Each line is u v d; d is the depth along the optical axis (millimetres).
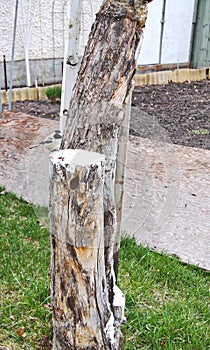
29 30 6551
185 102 6754
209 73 9180
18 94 6191
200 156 4066
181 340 1695
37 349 1600
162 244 2576
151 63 8680
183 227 2756
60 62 7156
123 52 1087
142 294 1988
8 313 1776
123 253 2361
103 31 1098
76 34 1574
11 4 6262
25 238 2520
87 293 1228
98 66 1101
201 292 2121
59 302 1281
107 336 1323
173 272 2242
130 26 1082
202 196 3184
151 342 1671
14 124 4320
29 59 6777
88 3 3271
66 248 1182
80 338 1290
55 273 1257
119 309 1381
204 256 2482
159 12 8398
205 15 9188
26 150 3586
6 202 3002
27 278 2043
